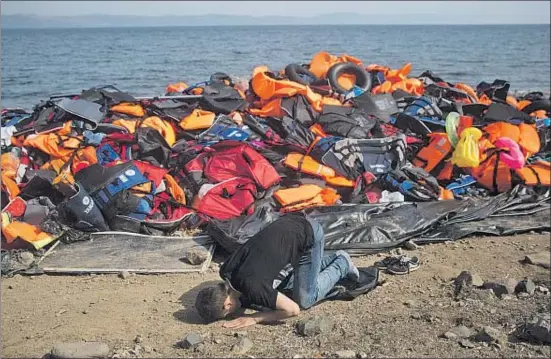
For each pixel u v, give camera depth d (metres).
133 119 10.06
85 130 9.49
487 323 5.85
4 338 5.52
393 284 6.88
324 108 10.26
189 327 5.77
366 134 9.84
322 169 9.04
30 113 10.95
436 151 9.69
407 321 5.88
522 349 5.32
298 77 11.55
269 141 9.58
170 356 5.16
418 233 8.18
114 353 5.19
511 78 37.38
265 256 5.70
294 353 5.20
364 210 8.33
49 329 5.72
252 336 5.55
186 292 6.61
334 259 6.55
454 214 8.60
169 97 10.67
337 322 5.81
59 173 8.72
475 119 11.05
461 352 5.25
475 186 9.70
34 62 48.25
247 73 38.84
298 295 6.00
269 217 7.88
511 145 9.59
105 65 44.91
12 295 6.54
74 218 7.89
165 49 68.25
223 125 9.90
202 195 8.45
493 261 7.66
